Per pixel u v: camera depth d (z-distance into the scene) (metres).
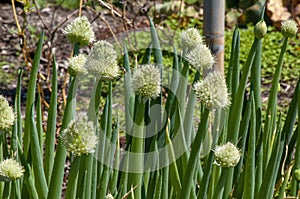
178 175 2.00
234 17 6.25
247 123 2.08
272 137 2.21
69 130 1.68
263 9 2.06
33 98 1.97
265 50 5.62
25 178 1.87
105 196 1.86
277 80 2.17
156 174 2.01
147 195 2.02
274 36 5.88
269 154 2.17
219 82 1.73
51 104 1.90
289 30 2.11
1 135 1.91
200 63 1.89
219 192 1.88
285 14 6.09
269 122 2.15
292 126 2.19
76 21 1.84
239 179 2.13
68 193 1.77
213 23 2.71
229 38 5.80
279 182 2.17
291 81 5.02
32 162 1.88
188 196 1.87
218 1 2.69
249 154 2.04
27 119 1.98
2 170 1.75
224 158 1.81
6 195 1.85
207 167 1.86
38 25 5.89
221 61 2.76
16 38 5.57
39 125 1.97
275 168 2.00
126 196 1.93
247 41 5.76
